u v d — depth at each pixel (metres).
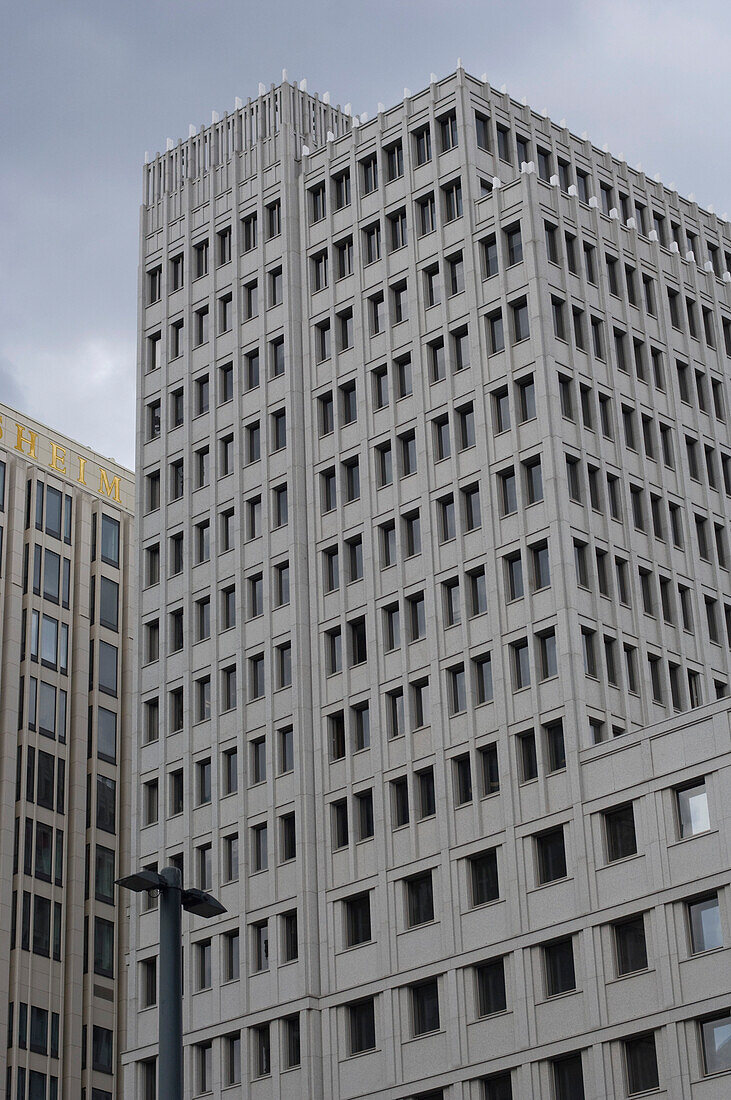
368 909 90.56
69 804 133.62
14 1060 122.31
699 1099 74.50
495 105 103.06
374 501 97.50
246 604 101.44
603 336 97.50
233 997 93.12
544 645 88.06
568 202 99.62
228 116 115.00
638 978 78.12
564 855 83.19
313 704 96.44
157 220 116.38
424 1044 84.75
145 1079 96.19
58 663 137.00
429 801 89.94
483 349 95.31
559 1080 79.81
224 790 98.75
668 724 81.12
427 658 91.94
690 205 110.31
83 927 130.50
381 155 104.38
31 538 138.25
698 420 101.38
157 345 113.38
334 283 104.44
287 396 103.56
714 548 98.12
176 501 107.69
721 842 77.50
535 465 91.69
